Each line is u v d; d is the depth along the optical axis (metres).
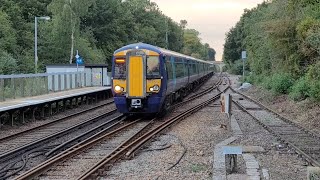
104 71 39.75
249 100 33.00
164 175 10.82
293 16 28.55
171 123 19.67
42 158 13.48
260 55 43.47
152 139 16.00
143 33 92.75
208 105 29.12
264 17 44.31
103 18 73.88
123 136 16.83
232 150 10.75
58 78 30.84
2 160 13.22
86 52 60.31
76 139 16.25
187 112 23.72
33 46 57.09
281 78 31.08
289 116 22.45
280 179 10.17
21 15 61.88
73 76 34.38
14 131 19.06
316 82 23.03
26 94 25.56
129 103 21.83
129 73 21.53
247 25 60.84
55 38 57.84
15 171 11.72
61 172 11.23
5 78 23.11
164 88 21.91
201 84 56.03
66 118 22.81
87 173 10.55
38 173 10.92
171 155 13.27
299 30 25.28
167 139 16.11
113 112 26.00
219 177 10.27
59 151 14.41
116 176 10.86
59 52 58.31
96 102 33.28
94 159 12.77
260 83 43.62
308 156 12.27
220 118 21.83
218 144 14.65
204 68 57.56
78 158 12.87
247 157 12.47
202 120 21.28
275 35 28.44
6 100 22.94
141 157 13.14
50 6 56.94
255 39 47.62
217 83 60.12
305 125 19.08
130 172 11.25
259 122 19.95
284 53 29.39
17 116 21.36
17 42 55.81
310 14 25.98
